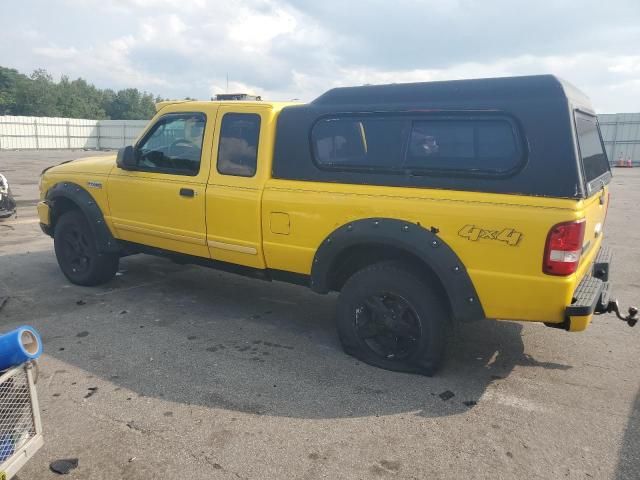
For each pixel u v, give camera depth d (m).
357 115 3.80
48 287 5.76
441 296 3.70
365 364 3.99
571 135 3.11
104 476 2.68
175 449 2.90
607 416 3.30
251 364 3.97
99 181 5.34
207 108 4.56
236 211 4.33
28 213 10.75
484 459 2.86
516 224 3.18
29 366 2.35
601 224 4.19
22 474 2.68
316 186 3.93
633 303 5.53
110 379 3.70
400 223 3.54
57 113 82.62
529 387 3.67
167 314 5.02
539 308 3.25
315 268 3.99
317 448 2.93
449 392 3.58
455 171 3.42
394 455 2.88
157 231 4.95
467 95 3.42
